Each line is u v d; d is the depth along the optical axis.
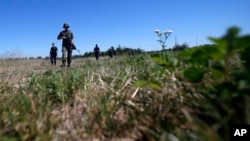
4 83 3.70
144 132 1.87
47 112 2.33
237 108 1.65
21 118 2.09
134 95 2.63
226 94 1.71
